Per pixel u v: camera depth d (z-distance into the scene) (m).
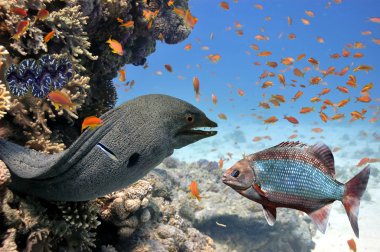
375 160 2.77
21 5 1.11
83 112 1.44
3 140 0.94
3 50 0.99
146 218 1.39
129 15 1.65
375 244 3.38
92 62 1.52
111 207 1.25
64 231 1.00
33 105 1.10
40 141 1.08
